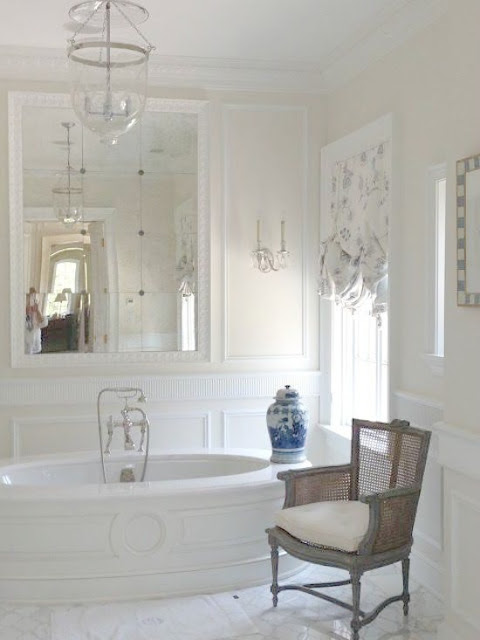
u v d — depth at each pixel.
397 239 4.41
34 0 4.17
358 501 3.95
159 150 5.39
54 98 5.20
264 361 5.55
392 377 4.42
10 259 5.16
